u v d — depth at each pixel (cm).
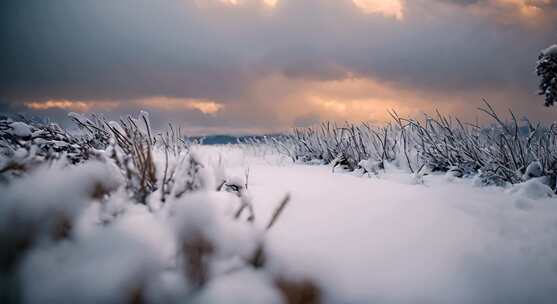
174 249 123
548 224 202
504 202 254
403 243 162
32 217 121
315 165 518
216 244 121
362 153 471
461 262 146
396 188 281
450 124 456
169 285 112
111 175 172
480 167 376
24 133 304
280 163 545
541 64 320
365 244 161
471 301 129
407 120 462
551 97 315
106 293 103
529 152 360
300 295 118
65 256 115
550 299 135
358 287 130
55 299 103
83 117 358
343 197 241
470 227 184
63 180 137
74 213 131
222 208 162
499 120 378
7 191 126
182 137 428
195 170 189
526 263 152
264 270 123
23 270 111
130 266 109
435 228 180
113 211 149
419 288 131
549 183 315
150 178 202
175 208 134
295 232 171
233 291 110
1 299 106
